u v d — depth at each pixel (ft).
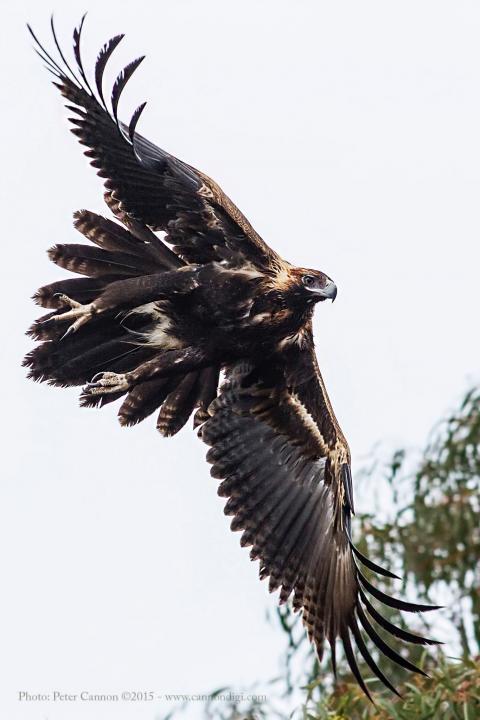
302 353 51.93
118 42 47.83
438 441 60.70
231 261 50.39
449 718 49.24
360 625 51.93
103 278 50.37
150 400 52.75
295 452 52.75
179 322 50.65
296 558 51.93
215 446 52.75
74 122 49.37
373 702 48.80
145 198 50.08
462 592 58.44
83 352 50.49
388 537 59.62
